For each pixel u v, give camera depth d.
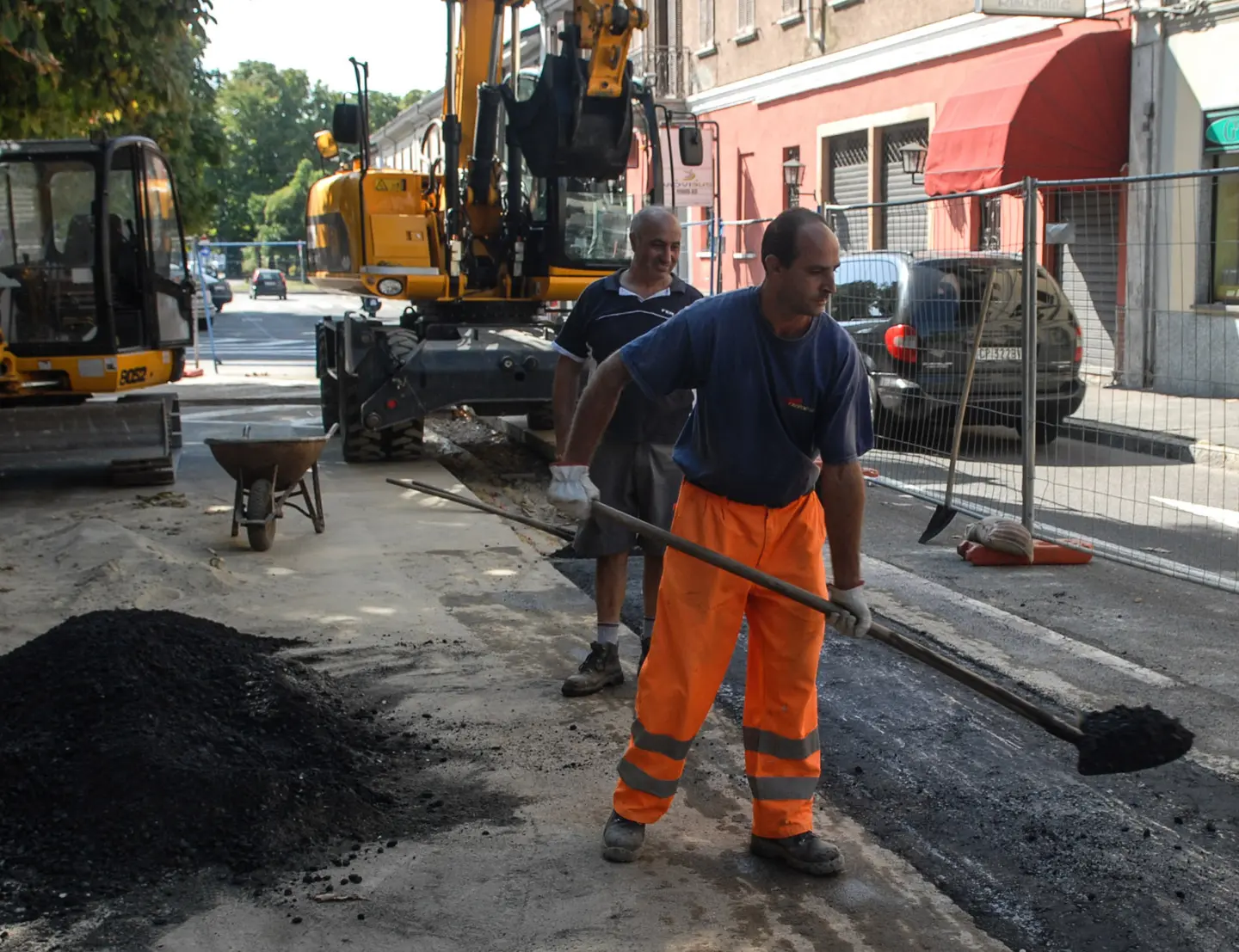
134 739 4.09
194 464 11.45
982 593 6.84
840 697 5.20
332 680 5.29
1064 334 8.71
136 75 11.95
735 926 3.40
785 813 3.68
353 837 3.93
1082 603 6.64
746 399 3.51
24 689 4.50
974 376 8.62
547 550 7.94
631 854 3.76
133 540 7.43
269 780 4.00
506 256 11.65
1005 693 3.54
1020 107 15.31
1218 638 6.01
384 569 7.21
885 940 3.34
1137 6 15.16
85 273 10.23
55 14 10.92
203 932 3.38
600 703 5.08
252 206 111.00
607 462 5.06
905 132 20.70
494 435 13.53
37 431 9.95
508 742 4.68
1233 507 8.92
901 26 20.27
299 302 61.31
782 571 3.68
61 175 10.19
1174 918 3.49
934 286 9.11
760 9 24.81
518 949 3.29
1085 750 3.42
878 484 9.83
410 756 4.56
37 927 3.39
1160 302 9.54
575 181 11.30
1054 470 10.11
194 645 4.89
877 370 9.66
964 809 4.17
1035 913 3.51
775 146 24.73
